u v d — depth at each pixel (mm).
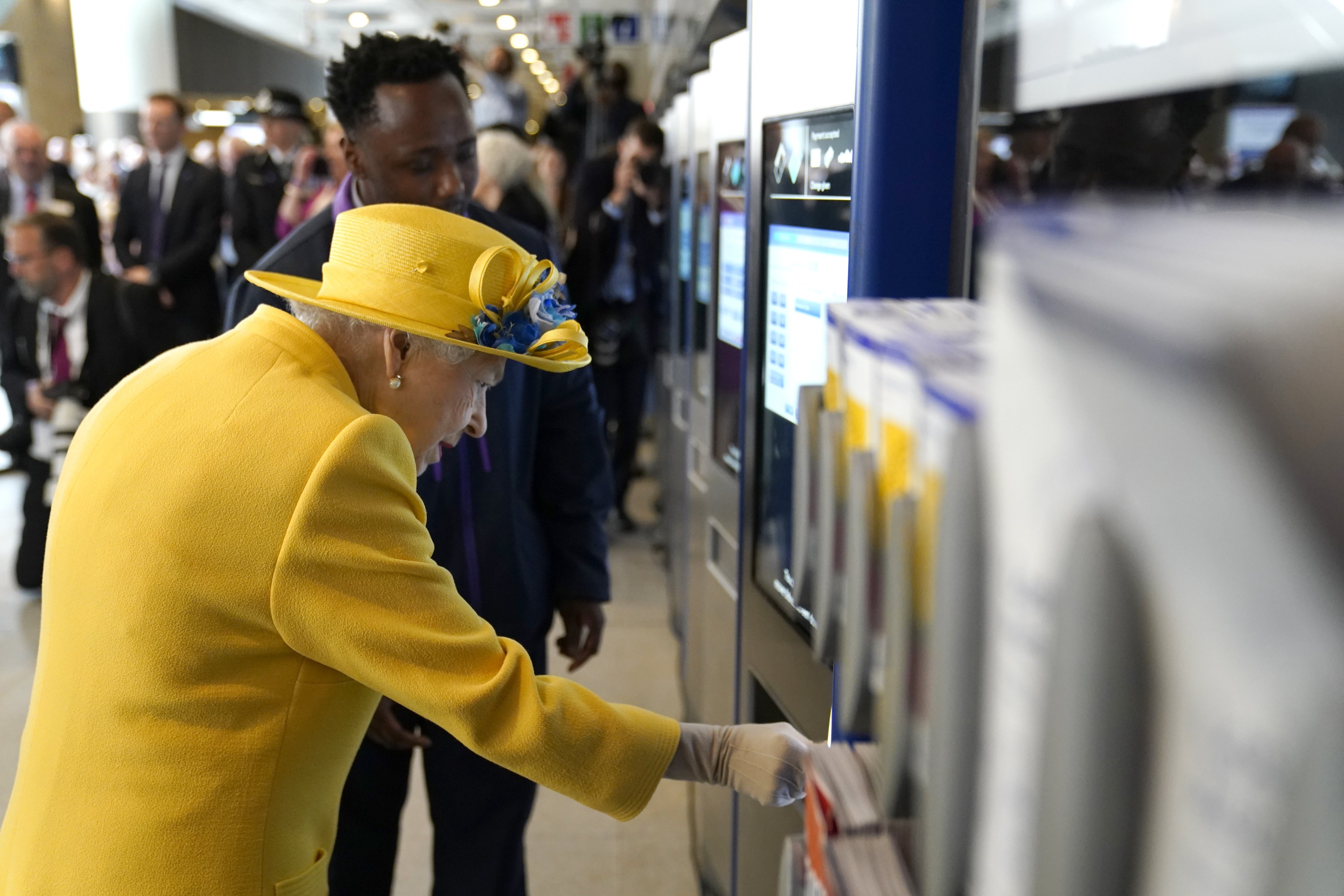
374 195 1607
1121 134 807
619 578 4477
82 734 1005
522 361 1075
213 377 1027
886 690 482
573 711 981
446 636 965
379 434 991
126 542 974
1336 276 260
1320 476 255
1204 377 263
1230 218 313
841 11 1163
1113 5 806
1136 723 303
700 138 2562
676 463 3670
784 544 1423
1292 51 750
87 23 13773
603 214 4629
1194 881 282
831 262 1223
